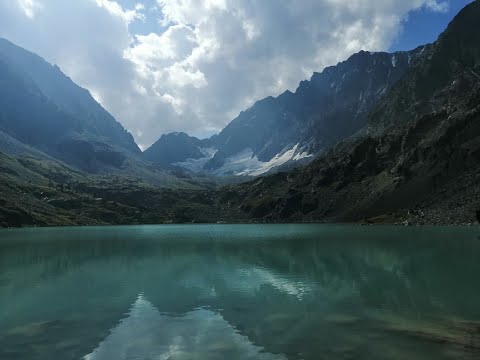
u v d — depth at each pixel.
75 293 43.59
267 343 26.38
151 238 134.62
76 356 24.83
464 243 85.31
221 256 76.38
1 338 28.36
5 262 70.56
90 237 142.25
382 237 109.12
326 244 95.00
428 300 37.12
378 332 28.06
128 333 29.12
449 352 24.03
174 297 40.97
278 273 54.47
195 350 25.38
